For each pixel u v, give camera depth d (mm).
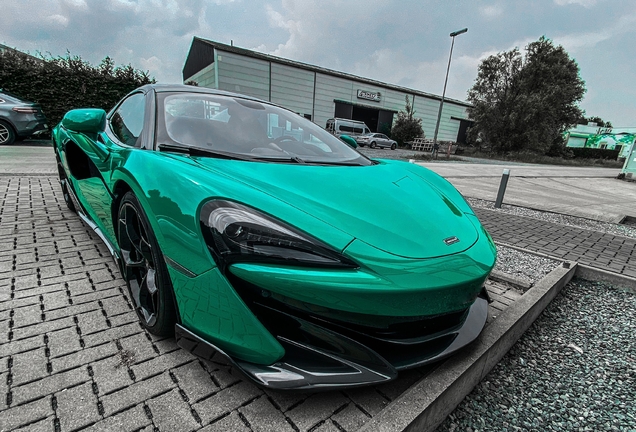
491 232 3895
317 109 26453
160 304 1323
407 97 30625
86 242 2504
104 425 1022
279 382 1034
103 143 1967
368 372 1094
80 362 1279
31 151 7812
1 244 2375
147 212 1296
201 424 1057
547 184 10273
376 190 1513
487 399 1400
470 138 31656
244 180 1284
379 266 1088
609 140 48188
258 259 1047
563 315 2180
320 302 1054
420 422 1107
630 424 1319
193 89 2127
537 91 28766
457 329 1369
